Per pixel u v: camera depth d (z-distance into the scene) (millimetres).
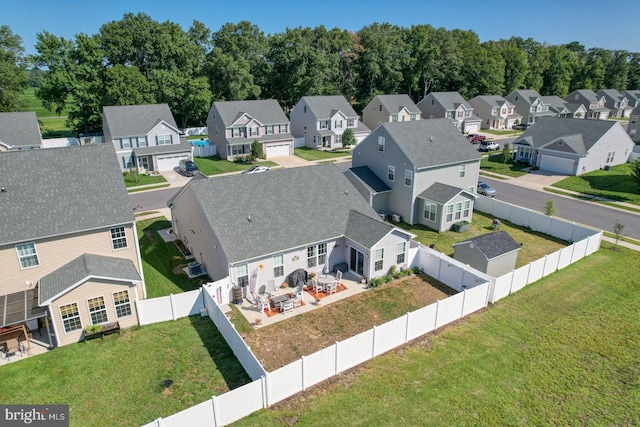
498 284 21469
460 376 15992
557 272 25031
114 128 49250
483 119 86562
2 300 18406
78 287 17922
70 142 61562
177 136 52562
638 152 57531
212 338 18578
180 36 76375
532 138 54281
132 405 14539
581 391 15227
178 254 27562
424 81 98312
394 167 34188
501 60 103062
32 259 19094
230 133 56625
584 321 19859
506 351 17578
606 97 104250
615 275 24609
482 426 13617
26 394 15055
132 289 19297
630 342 18156
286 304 20828
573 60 128000
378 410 14250
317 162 56156
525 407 14430
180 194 26766
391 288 23500
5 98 63500
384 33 95188
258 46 88250
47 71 66188
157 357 17219
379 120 75375
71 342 18312
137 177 47688
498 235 25312
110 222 20422
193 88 71062
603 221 34281
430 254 24844
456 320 20000
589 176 47969
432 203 32281
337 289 23266
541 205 38438
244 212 23422
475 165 36656
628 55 137875
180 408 14398
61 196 20609
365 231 24219
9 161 20922
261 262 22219
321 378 15664
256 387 13844
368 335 16547
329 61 87188
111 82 62156
